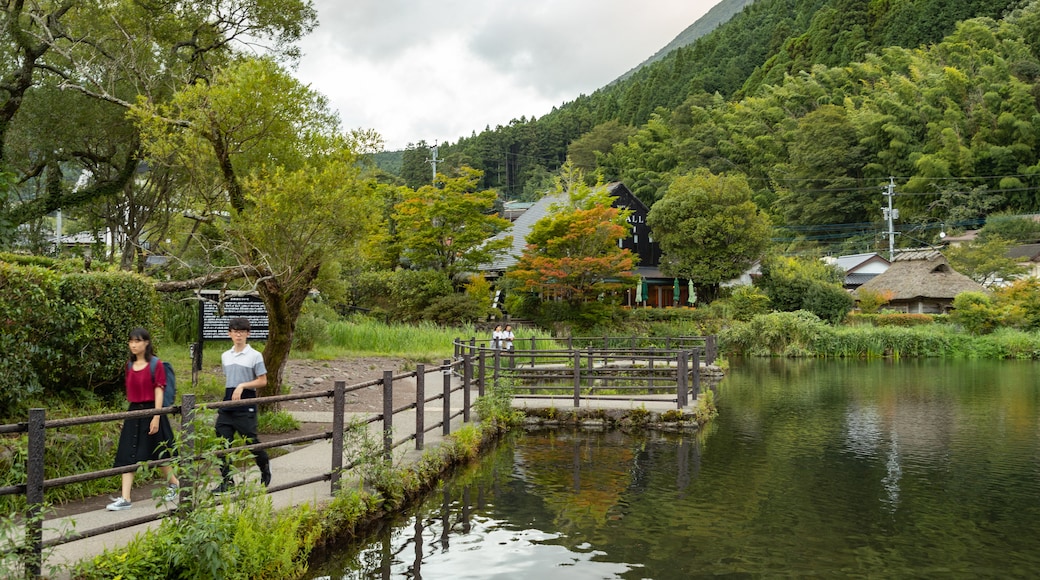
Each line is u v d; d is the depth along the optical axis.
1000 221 61.41
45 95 15.93
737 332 37.88
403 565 6.71
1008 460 11.70
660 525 8.05
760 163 84.56
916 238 65.00
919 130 73.62
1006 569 6.81
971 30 82.44
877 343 36.88
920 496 9.44
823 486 9.93
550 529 7.86
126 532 5.88
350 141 10.81
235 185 10.49
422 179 92.62
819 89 89.50
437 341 24.81
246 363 7.00
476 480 10.10
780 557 7.06
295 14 15.25
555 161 117.38
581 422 14.70
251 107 9.88
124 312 9.34
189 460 5.57
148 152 11.51
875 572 6.71
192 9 15.31
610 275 35.72
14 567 4.45
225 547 5.32
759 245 43.44
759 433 14.23
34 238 17.69
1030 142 68.56
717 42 133.88
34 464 4.59
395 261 38.16
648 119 113.06
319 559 6.74
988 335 39.03
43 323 8.14
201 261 18.20
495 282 40.56
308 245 10.25
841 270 54.16
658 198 77.12
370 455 8.09
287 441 6.77
